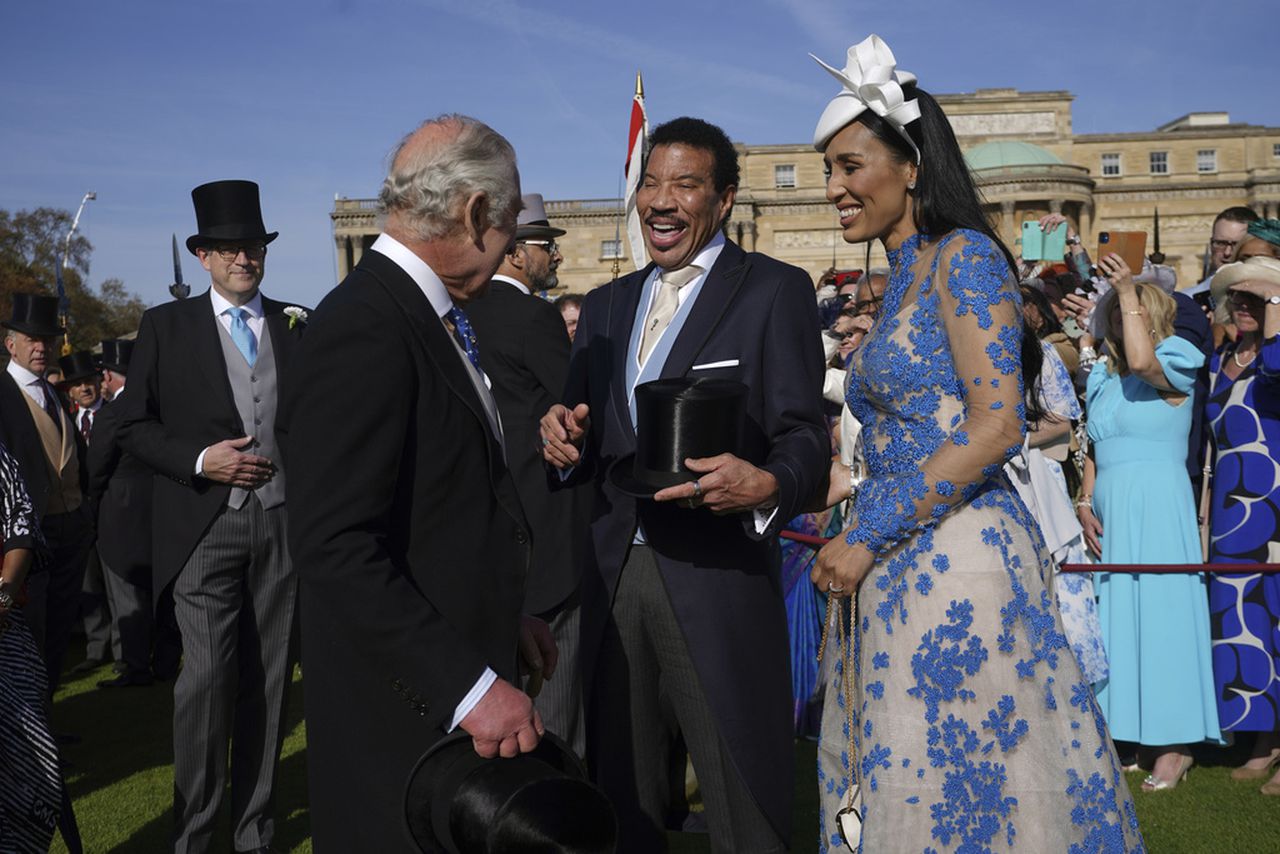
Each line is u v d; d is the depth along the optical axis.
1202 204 62.16
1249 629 5.00
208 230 4.48
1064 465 6.70
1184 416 5.26
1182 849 4.22
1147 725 5.07
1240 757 5.60
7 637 3.60
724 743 3.07
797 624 6.10
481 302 4.54
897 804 2.68
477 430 2.26
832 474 3.55
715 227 3.36
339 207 56.12
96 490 7.36
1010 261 2.77
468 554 2.21
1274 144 63.25
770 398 3.17
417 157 2.22
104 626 8.78
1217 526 5.20
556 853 1.98
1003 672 2.67
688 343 3.24
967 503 2.73
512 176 2.29
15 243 53.28
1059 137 62.47
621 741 3.27
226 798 5.43
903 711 2.71
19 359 7.20
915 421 2.75
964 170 2.80
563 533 4.39
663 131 3.35
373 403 2.09
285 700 4.54
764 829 3.11
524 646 2.62
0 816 3.41
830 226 59.81
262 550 4.39
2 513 3.65
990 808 2.63
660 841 3.31
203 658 4.28
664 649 3.21
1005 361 2.61
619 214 59.06
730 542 3.15
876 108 2.76
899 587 2.74
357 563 2.04
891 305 2.85
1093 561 5.66
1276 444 5.05
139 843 4.75
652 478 2.78
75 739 6.41
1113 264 5.14
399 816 2.15
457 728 2.12
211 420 4.44
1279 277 4.91
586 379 3.50
